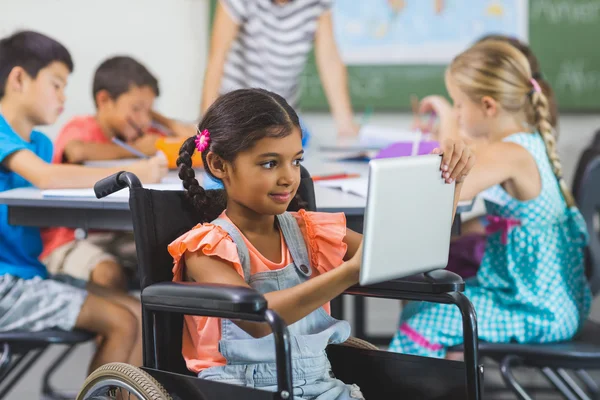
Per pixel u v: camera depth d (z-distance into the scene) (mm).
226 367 1695
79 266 2922
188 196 1819
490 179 2354
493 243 2504
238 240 1720
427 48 5242
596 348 2256
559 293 2408
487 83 2512
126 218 2396
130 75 3467
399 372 1809
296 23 5145
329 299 1565
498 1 5203
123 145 3264
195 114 5293
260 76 5180
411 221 1554
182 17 5207
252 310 1448
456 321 2357
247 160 1652
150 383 1579
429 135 4008
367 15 5199
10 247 2664
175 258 1691
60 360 3379
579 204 2516
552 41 5242
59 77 2824
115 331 2482
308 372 1713
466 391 1711
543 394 3393
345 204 2322
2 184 2656
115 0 5156
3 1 5059
